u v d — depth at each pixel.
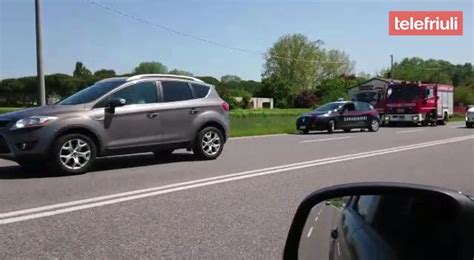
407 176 9.60
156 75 10.63
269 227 5.63
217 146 11.68
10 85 80.19
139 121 9.98
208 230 5.47
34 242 4.94
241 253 4.71
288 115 46.09
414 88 32.12
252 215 6.18
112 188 7.79
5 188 7.73
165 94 10.63
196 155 11.42
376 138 19.80
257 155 12.94
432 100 33.25
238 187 8.07
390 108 32.53
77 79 74.31
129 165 10.53
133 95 10.06
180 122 10.76
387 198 2.25
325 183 8.60
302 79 100.81
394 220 2.17
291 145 16.28
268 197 7.29
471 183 8.88
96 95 9.66
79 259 4.46
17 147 8.65
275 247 4.90
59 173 9.09
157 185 8.11
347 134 22.78
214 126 11.59
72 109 9.19
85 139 9.23
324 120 23.64
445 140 18.69
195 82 11.41
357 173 9.88
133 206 6.56
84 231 5.35
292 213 6.31
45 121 8.77
